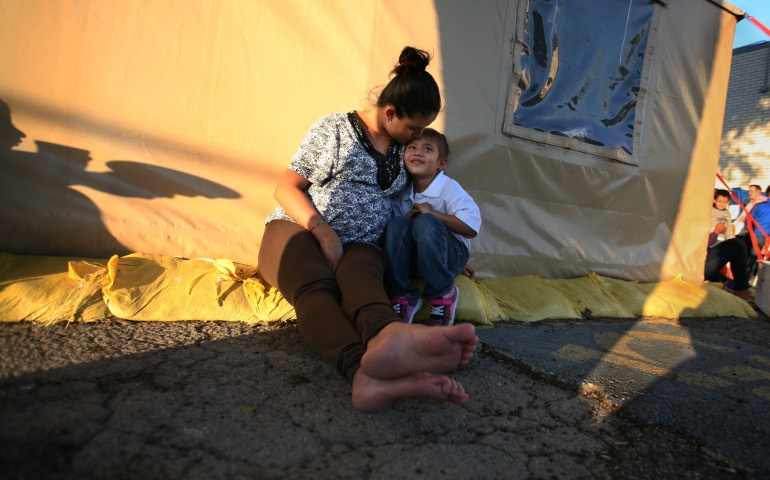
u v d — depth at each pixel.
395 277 1.90
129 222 2.24
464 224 1.99
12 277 1.85
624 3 3.33
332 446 1.14
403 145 1.94
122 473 0.96
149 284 1.95
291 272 1.56
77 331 1.67
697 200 3.84
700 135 3.78
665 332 2.61
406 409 1.36
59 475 0.92
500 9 2.92
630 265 3.54
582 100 3.26
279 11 2.41
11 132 2.04
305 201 1.75
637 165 3.50
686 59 3.64
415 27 2.70
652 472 1.19
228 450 1.08
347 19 2.54
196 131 2.32
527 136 3.05
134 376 1.38
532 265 3.17
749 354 2.30
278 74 2.44
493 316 2.46
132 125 2.21
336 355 1.33
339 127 1.82
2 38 2.00
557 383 1.69
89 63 2.12
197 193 2.35
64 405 1.17
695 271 3.85
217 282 2.04
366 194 1.88
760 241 5.79
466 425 1.32
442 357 1.17
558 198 3.25
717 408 1.57
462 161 2.88
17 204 2.07
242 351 1.66
